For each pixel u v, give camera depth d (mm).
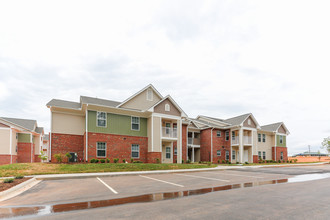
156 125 22859
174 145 26359
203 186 9586
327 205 5969
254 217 4848
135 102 23203
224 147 32562
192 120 33250
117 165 17469
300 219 4707
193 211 5363
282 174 14914
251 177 13094
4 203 6609
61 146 20453
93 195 7684
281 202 6336
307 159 45625
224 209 5547
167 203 6270
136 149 22562
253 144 31922
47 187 9539
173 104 24469
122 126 22016
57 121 20625
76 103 23344
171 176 13641
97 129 20484
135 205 6070
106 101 23328
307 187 9203
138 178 12625
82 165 16688
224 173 15633
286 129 39219
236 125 30812
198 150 33594
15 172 13594
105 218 4852
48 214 5270
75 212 5406
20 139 27078
